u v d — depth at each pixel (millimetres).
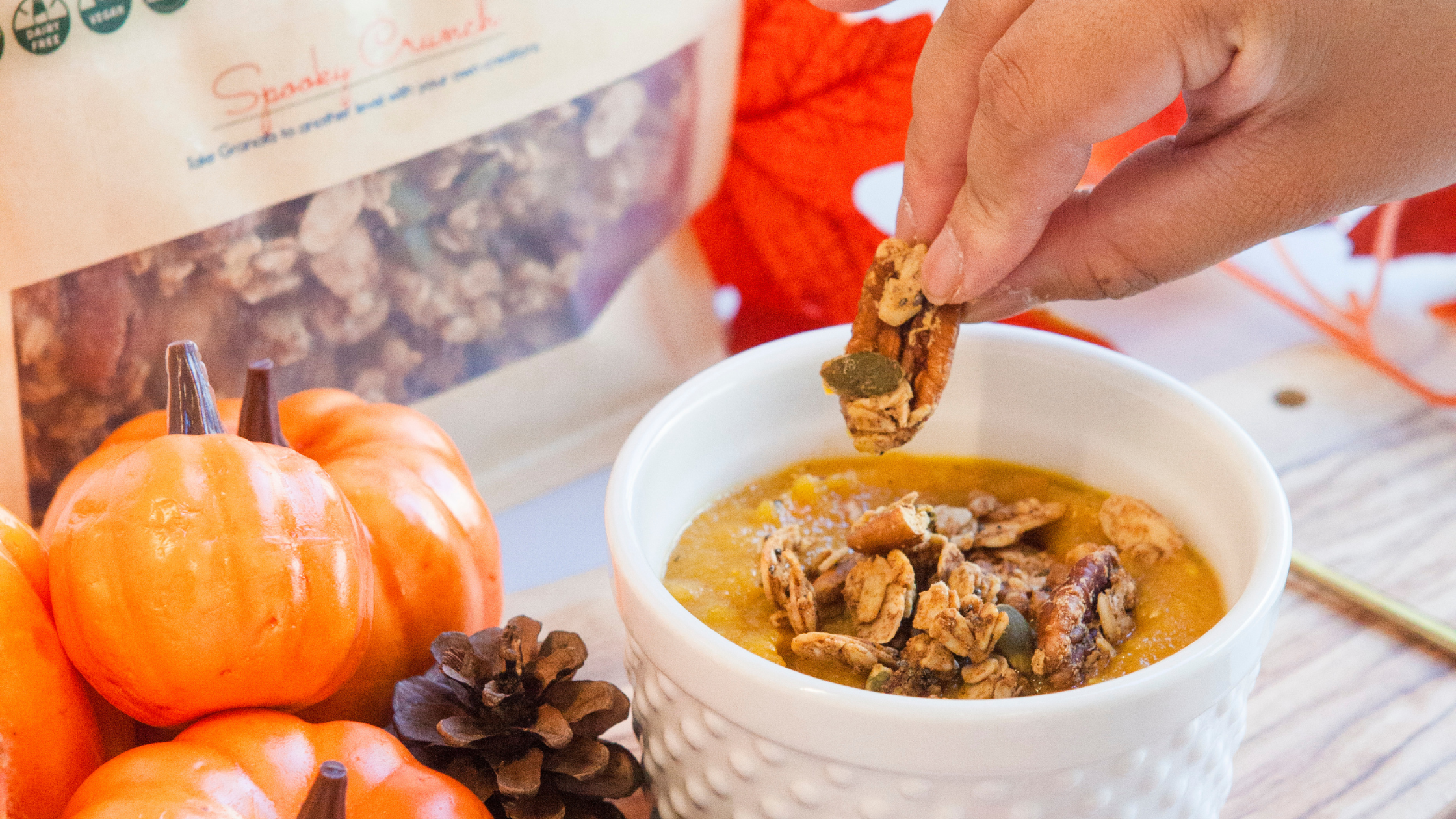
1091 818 239
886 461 306
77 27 307
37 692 241
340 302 361
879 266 271
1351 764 296
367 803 243
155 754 238
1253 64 243
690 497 290
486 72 358
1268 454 373
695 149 406
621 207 396
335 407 312
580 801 269
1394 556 342
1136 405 288
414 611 281
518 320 391
